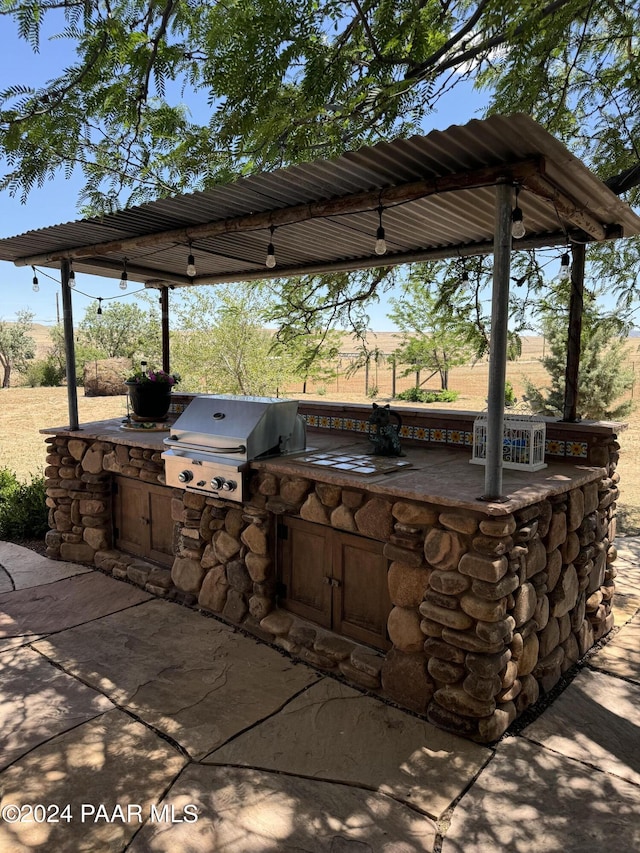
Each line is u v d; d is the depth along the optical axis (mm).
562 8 2385
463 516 2508
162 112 3506
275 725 2635
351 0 2455
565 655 3088
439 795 2203
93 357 22156
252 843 1973
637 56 3553
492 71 3658
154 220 3410
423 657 2713
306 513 3184
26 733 2570
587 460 3373
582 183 2432
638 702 2846
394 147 2160
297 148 2959
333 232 3699
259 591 3461
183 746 2486
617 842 1975
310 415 4863
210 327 9898
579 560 3180
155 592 4098
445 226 3490
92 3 2408
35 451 10484
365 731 2594
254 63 2301
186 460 3688
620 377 9086
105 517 4648
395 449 3570
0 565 4707
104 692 2898
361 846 1960
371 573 3025
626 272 5242
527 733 2598
